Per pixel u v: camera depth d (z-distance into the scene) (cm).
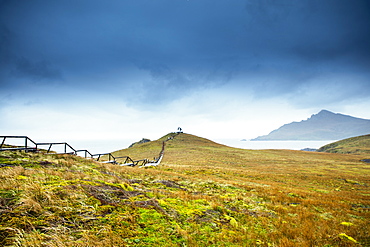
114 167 1820
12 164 1032
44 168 1044
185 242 584
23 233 440
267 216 1012
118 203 722
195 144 10662
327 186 2762
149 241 532
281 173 3947
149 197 911
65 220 534
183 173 2673
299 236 797
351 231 894
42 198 608
